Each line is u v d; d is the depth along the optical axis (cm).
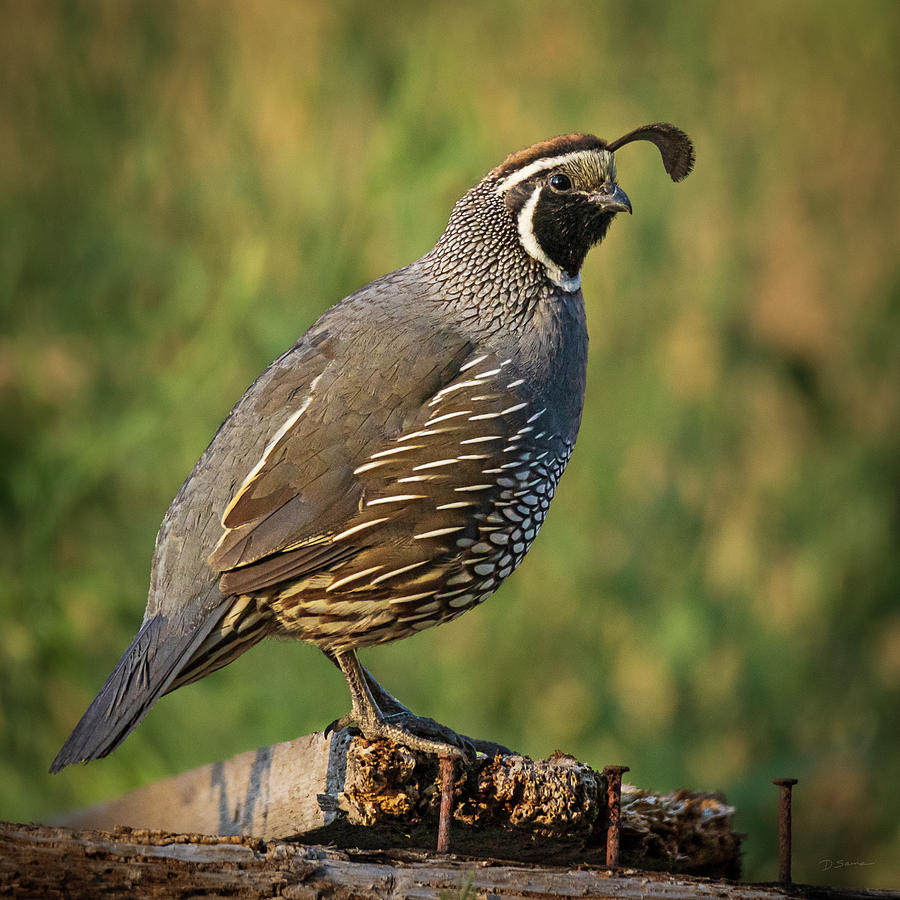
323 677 1045
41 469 1073
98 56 1284
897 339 1403
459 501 687
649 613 1185
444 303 728
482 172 1238
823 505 1305
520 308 732
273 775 630
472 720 1097
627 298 1305
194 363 1112
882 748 1188
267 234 1162
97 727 651
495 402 700
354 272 1155
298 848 518
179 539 680
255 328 1118
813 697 1218
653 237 1328
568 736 1119
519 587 1165
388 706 698
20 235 1202
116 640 1062
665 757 1126
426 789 600
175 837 508
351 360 694
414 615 696
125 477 1111
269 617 693
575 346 745
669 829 649
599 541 1205
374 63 1264
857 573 1283
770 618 1227
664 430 1265
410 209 1152
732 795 1129
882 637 1244
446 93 1262
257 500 672
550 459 721
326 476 674
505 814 597
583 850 623
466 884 520
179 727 1006
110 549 1087
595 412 1260
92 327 1171
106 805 682
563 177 745
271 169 1210
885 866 1136
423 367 695
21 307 1180
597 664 1153
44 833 500
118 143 1259
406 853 536
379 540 679
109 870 495
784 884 564
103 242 1194
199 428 1098
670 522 1227
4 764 998
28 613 1044
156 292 1192
